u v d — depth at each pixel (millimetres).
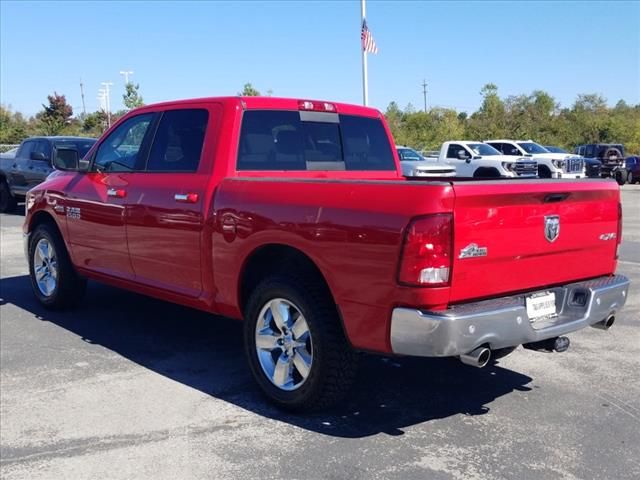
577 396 4770
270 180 4449
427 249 3533
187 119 5316
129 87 33344
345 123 5855
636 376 5195
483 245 3717
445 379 5117
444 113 58875
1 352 5715
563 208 4184
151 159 5555
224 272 4750
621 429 4199
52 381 5023
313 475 3600
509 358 5637
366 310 3820
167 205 5180
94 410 4477
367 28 24250
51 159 6516
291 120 5410
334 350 4102
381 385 4977
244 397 4719
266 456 3818
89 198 6137
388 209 3701
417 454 3848
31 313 7035
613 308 4520
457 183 3623
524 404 4609
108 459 3791
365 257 3781
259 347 4531
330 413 4441
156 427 4215
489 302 3820
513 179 4156
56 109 52531
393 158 6250
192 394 4773
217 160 4926
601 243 4559
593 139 58156
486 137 55219
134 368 5324
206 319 6832
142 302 7520
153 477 3584
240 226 4543
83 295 7059
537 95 65438
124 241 5730
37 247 7086
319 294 4152
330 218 3969
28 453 3867
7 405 4562
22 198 17375
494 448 3928
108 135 6180
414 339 3615
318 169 5543
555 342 4312
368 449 3908
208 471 3648
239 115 5039
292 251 4402
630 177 34938
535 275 4090
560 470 3658
